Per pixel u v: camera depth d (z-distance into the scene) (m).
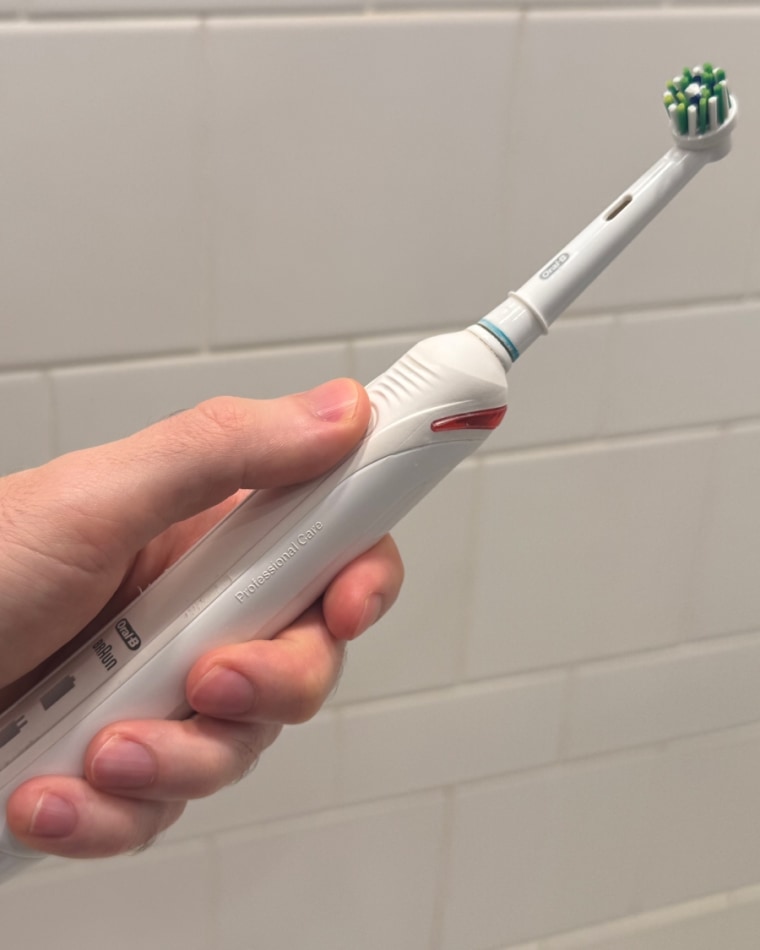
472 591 0.66
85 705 0.39
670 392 0.65
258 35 0.50
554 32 0.54
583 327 0.61
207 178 0.52
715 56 0.57
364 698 0.67
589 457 0.65
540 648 0.69
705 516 0.69
